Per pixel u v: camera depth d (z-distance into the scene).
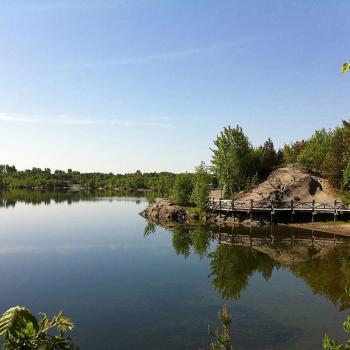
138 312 18.91
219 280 24.75
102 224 52.19
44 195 127.75
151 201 74.94
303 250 34.69
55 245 36.47
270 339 15.53
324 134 71.19
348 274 25.47
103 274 26.17
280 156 74.00
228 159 64.31
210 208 56.75
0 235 42.03
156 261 30.36
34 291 22.25
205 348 14.85
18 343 3.82
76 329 16.78
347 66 4.56
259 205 52.53
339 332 16.22
